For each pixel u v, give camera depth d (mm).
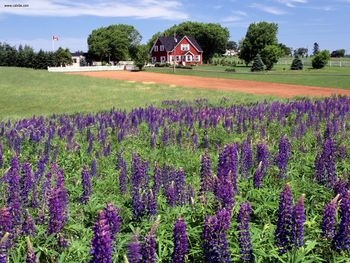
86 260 5812
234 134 16562
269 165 10195
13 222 6270
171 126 17922
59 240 6023
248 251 5453
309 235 6336
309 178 9797
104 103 35906
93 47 149875
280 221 5484
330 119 19031
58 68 95750
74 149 13945
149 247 4621
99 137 15477
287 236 5488
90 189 7875
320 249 5949
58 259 5820
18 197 7008
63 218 6449
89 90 49688
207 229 5000
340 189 7703
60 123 18953
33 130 16203
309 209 7762
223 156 7727
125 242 5906
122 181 8711
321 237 5969
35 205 7316
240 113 20375
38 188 8492
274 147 13969
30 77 65688
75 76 71750
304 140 14820
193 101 32781
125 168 10148
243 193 8320
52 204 6086
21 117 26719
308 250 5578
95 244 4219
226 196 6320
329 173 8891
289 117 20297
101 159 12617
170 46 130250
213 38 155875
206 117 19547
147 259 4598
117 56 151750
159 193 8172
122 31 156250
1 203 7840
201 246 5340
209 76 77000
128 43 155625
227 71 93625
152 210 6715
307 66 115062
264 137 14836
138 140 15773
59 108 33438
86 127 18578
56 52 119125
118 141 15336
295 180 9602
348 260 5527
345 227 5594
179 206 7234
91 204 7727
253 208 7574
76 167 12023
